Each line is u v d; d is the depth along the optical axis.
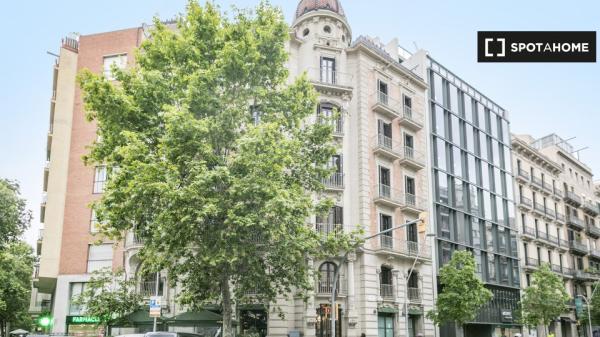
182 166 17.42
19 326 50.97
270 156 17.09
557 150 58.50
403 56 43.19
